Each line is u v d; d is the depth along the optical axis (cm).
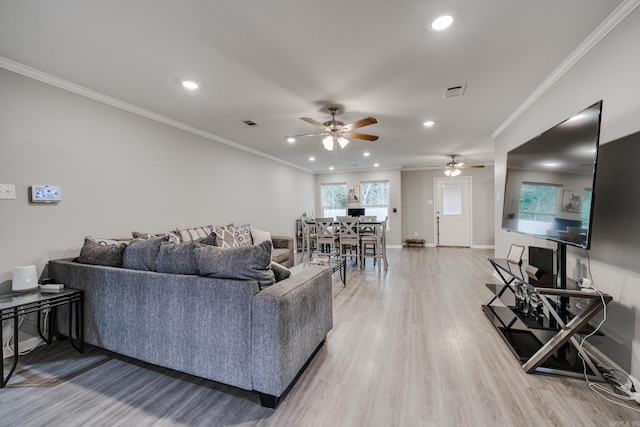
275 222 616
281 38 189
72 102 252
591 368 174
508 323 249
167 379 178
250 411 148
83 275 207
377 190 808
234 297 155
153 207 329
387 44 197
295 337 163
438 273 463
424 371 183
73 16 163
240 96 281
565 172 191
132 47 197
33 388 170
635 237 159
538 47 202
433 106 314
